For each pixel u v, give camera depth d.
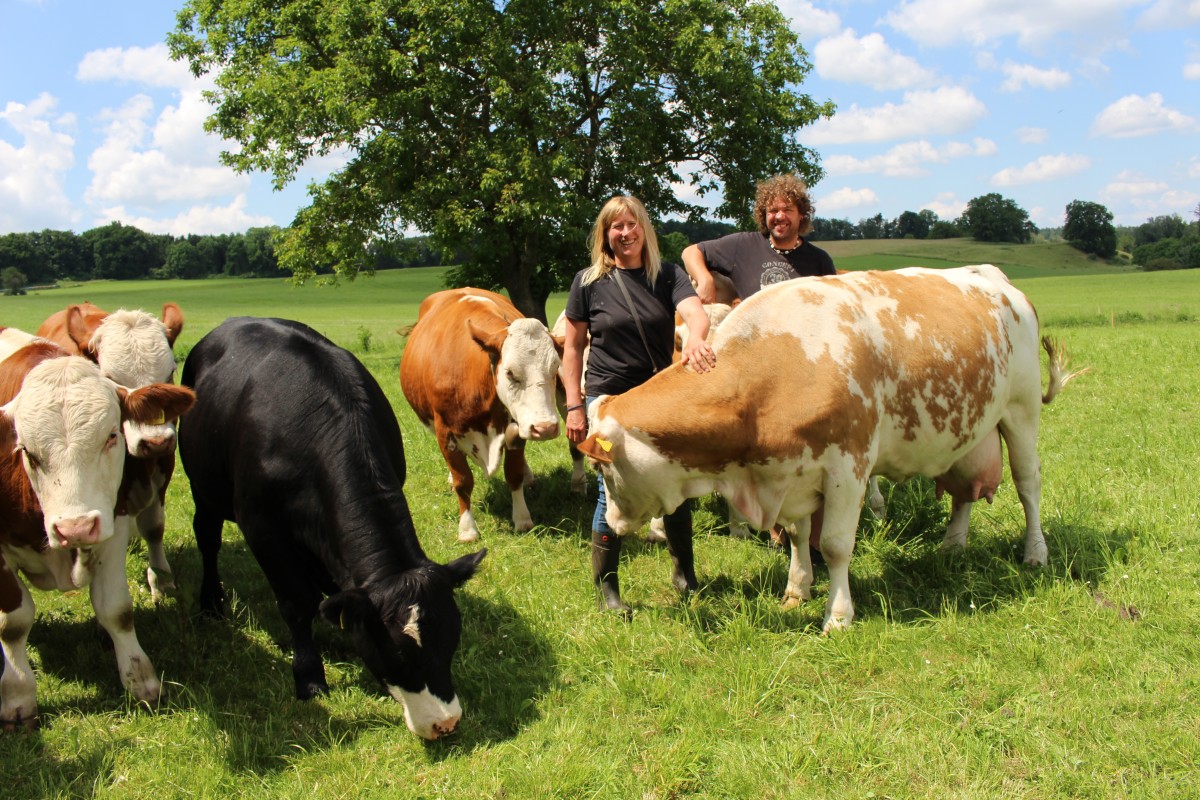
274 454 4.19
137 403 4.00
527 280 25.16
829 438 4.47
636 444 4.51
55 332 6.23
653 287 4.86
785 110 24.30
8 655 4.02
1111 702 3.69
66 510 3.70
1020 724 3.60
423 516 7.06
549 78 21.81
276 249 24.48
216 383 4.80
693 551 5.62
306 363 4.49
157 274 100.81
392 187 22.25
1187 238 94.00
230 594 5.50
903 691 3.94
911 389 4.78
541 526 6.61
